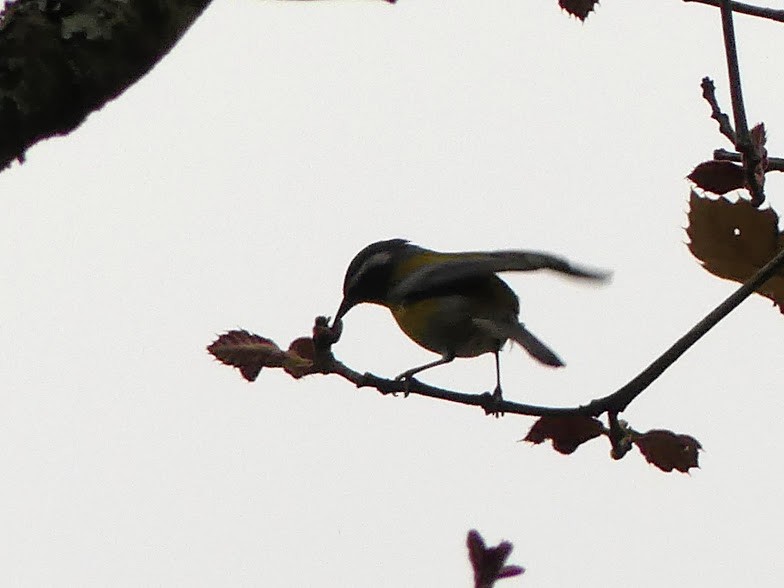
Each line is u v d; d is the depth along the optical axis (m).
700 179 7.32
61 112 4.90
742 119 7.21
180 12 5.01
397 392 7.51
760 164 7.18
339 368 7.20
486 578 4.71
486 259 9.80
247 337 6.87
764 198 7.20
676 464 7.14
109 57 4.93
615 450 7.09
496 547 4.75
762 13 8.51
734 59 7.31
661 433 7.14
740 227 7.26
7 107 4.84
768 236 7.24
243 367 6.84
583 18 7.94
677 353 7.31
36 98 4.84
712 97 7.67
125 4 4.92
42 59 4.85
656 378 7.32
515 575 4.70
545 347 10.11
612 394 7.28
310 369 6.98
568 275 9.10
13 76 4.85
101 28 4.91
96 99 4.95
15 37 4.86
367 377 7.43
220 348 6.86
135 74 5.01
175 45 5.03
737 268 7.33
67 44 4.88
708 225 7.33
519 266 9.44
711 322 7.29
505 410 7.43
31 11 4.88
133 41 4.94
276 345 6.89
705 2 8.52
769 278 7.23
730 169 7.26
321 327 7.01
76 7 4.93
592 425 7.24
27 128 4.88
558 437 7.36
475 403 7.53
